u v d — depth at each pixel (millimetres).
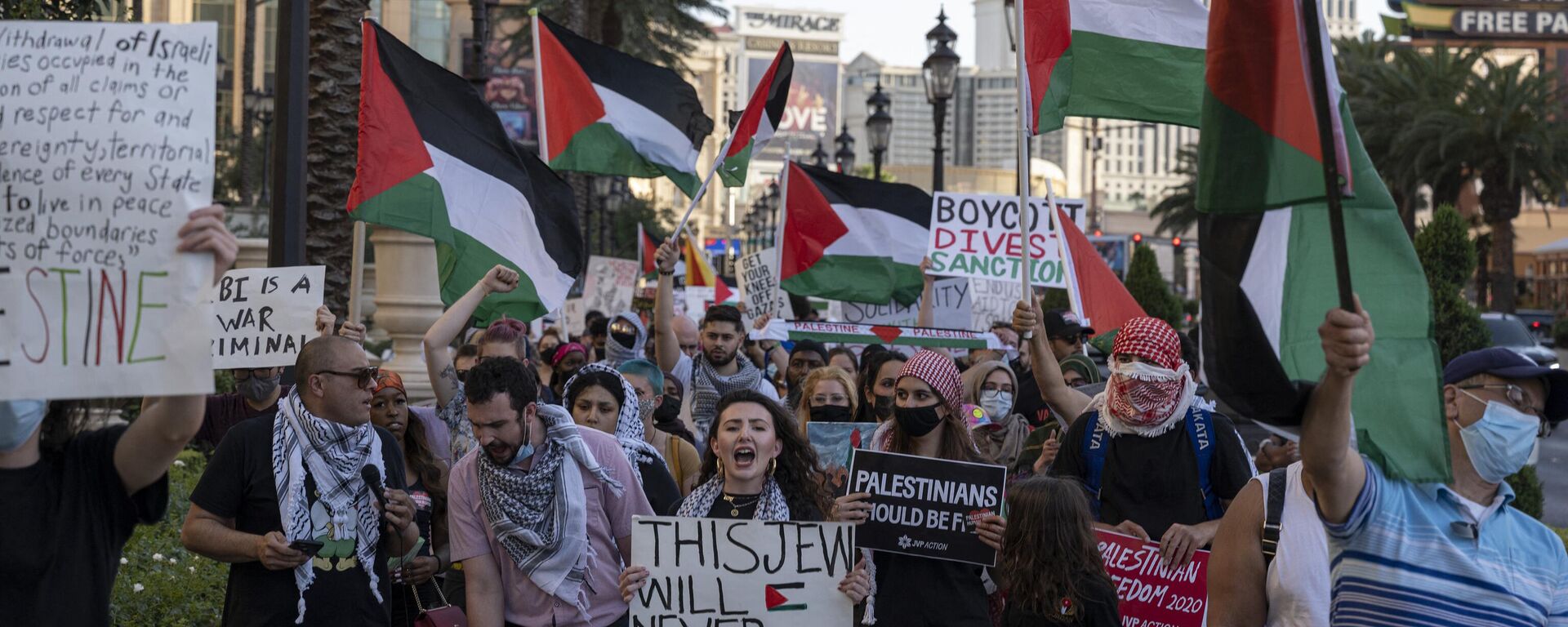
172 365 3182
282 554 4719
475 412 4887
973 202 11797
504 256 7645
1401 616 3508
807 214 12039
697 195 9195
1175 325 27078
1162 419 5770
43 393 3117
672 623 5000
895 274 12211
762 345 12445
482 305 7688
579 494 5086
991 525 5078
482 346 7133
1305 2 3268
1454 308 15641
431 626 5230
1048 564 4965
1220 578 4109
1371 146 37406
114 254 3176
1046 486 5039
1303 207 3461
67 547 3639
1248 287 3428
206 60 3252
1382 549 3533
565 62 9031
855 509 5129
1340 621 3600
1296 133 3322
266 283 6512
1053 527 4980
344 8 10672
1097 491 5977
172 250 3193
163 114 3215
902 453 5422
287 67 8062
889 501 5152
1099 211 102375
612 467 5270
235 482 4859
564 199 8023
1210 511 5809
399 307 12570
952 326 13070
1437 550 3518
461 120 7641
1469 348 15617
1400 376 3408
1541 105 36250
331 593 4887
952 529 5129
